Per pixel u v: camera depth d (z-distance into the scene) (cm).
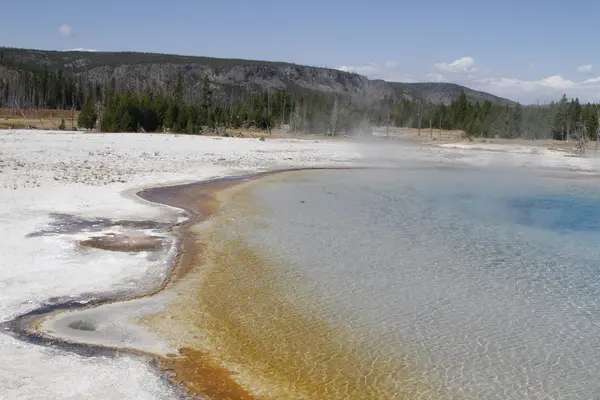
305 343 1031
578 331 1121
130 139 4906
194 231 1814
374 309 1203
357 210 2269
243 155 4203
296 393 861
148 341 1009
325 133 8225
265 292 1286
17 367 859
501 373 945
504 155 5366
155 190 2520
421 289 1336
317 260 1538
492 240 1855
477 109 10050
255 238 1750
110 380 845
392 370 943
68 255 1439
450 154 5347
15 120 8300
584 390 896
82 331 1030
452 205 2503
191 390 845
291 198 2488
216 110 8875
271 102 11056
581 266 1574
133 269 1387
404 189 2936
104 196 2239
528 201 2744
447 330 1109
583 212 2455
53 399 771
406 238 1820
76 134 5184
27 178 2459
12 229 1625
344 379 909
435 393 875
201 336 1044
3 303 1122
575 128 8212
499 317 1183
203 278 1366
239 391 856
